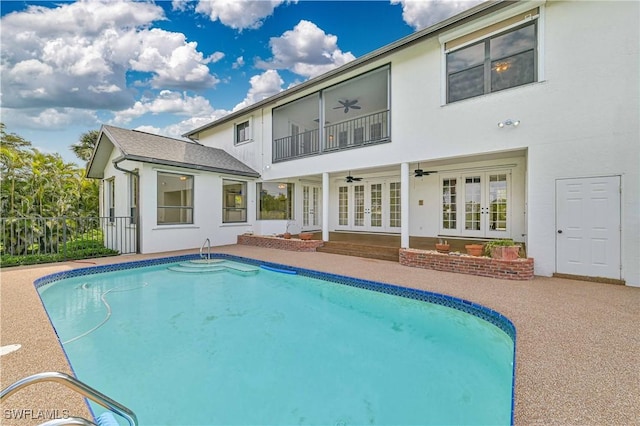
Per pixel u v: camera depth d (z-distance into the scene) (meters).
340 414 3.03
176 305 6.32
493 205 10.40
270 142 13.60
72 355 4.24
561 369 2.88
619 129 5.97
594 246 6.21
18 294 5.55
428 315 5.55
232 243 13.12
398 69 9.21
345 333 4.96
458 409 3.04
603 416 2.21
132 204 11.27
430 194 11.81
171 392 3.42
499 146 7.32
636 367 2.90
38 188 12.79
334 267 8.06
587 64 6.26
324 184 11.32
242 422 2.95
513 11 6.95
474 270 6.99
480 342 4.59
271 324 5.36
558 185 6.57
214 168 12.02
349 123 14.82
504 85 7.33
